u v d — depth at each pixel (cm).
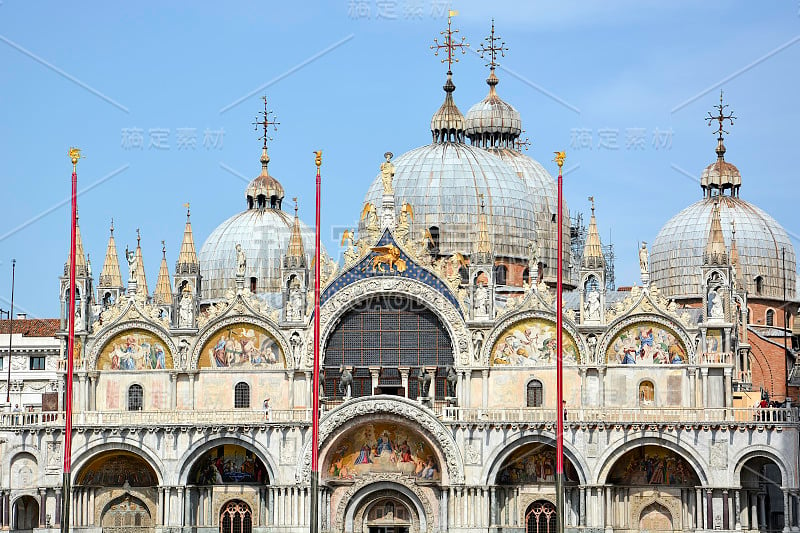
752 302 18462
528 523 15475
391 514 15600
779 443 14925
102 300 16250
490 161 17900
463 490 15225
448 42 18588
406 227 15800
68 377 14088
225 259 19075
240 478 15725
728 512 14950
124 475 15825
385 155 15912
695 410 15112
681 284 18775
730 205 18850
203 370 15850
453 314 15662
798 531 14875
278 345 15838
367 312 15900
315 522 13962
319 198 14488
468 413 15388
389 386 15762
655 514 15375
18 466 15588
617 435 15162
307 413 15500
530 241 17212
